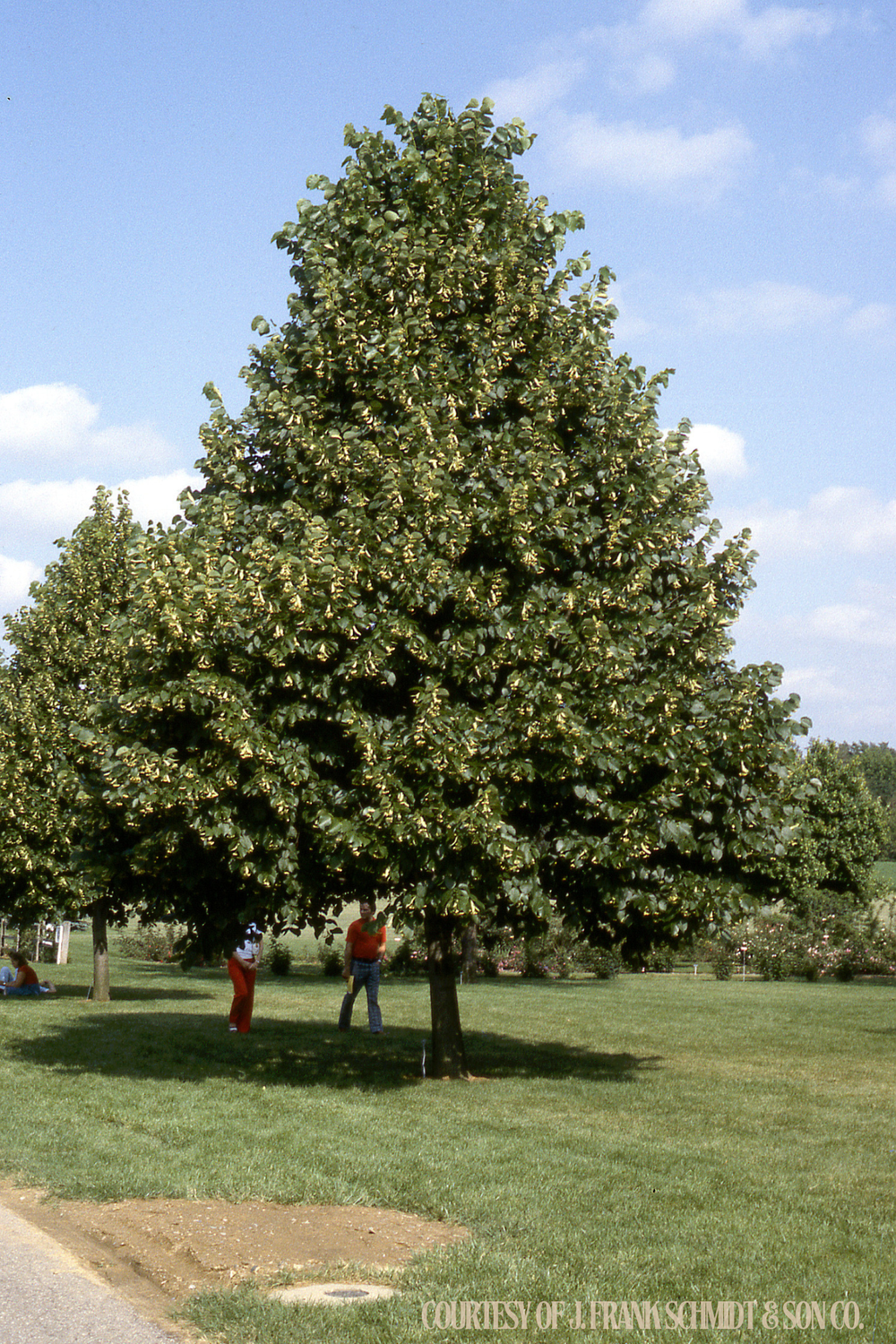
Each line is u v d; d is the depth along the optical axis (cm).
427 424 1176
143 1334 516
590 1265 610
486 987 2739
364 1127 973
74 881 2138
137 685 1166
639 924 1284
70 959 3872
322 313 1254
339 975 3275
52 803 2150
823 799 4716
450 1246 641
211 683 1072
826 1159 898
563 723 1080
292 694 1144
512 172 1334
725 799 1166
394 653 1157
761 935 3394
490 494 1202
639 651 1187
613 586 1179
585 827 1184
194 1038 1616
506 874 1126
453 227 1302
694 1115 1083
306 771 1086
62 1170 803
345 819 1109
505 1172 813
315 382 1278
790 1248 651
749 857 1220
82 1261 626
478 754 1112
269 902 1185
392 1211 719
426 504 1134
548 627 1123
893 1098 1203
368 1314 534
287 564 1083
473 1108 1095
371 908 1498
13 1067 1305
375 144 1317
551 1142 929
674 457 1320
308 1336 508
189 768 1085
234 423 1308
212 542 1189
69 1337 510
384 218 1288
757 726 1170
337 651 1125
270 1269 601
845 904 3906
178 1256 630
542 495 1171
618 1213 715
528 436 1208
